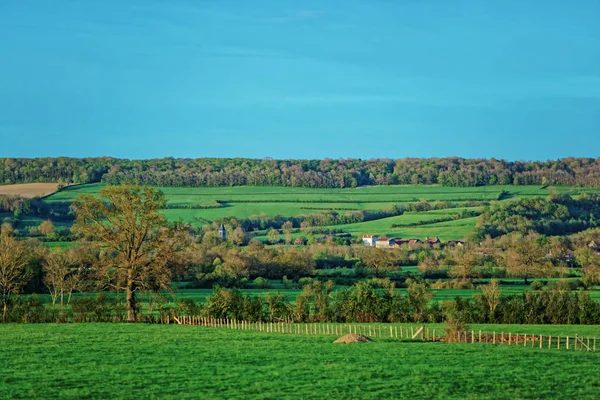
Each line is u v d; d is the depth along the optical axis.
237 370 70.81
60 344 89.62
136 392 60.88
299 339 95.88
